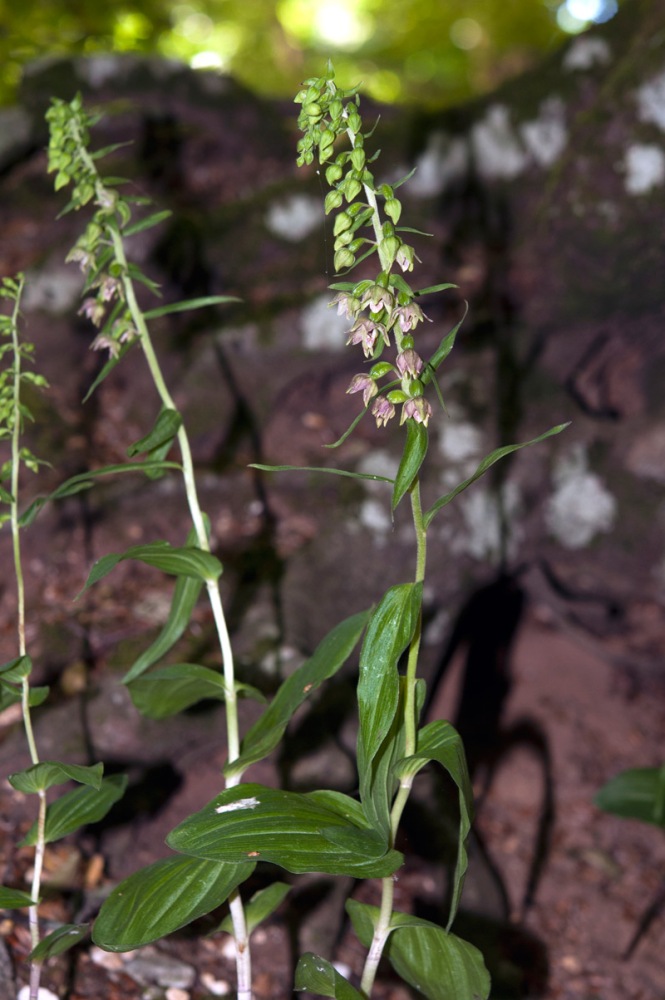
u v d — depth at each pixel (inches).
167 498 153.4
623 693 182.5
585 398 169.3
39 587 139.9
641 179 151.8
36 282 163.5
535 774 169.2
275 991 109.8
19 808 116.8
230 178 192.2
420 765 71.5
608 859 156.4
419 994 115.9
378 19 328.8
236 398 165.6
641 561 163.6
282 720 77.7
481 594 176.9
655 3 156.3
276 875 120.9
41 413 155.2
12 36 204.5
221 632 80.8
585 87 167.5
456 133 179.2
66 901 109.9
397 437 162.7
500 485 160.1
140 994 101.7
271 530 151.8
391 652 66.0
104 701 123.7
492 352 167.0
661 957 141.6
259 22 301.3
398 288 62.7
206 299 81.0
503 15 320.5
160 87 187.3
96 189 78.5
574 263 159.2
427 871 136.1
